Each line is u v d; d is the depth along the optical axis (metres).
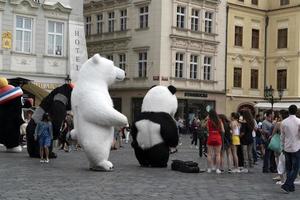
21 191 11.42
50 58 36.03
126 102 45.88
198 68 46.19
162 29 43.38
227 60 48.59
